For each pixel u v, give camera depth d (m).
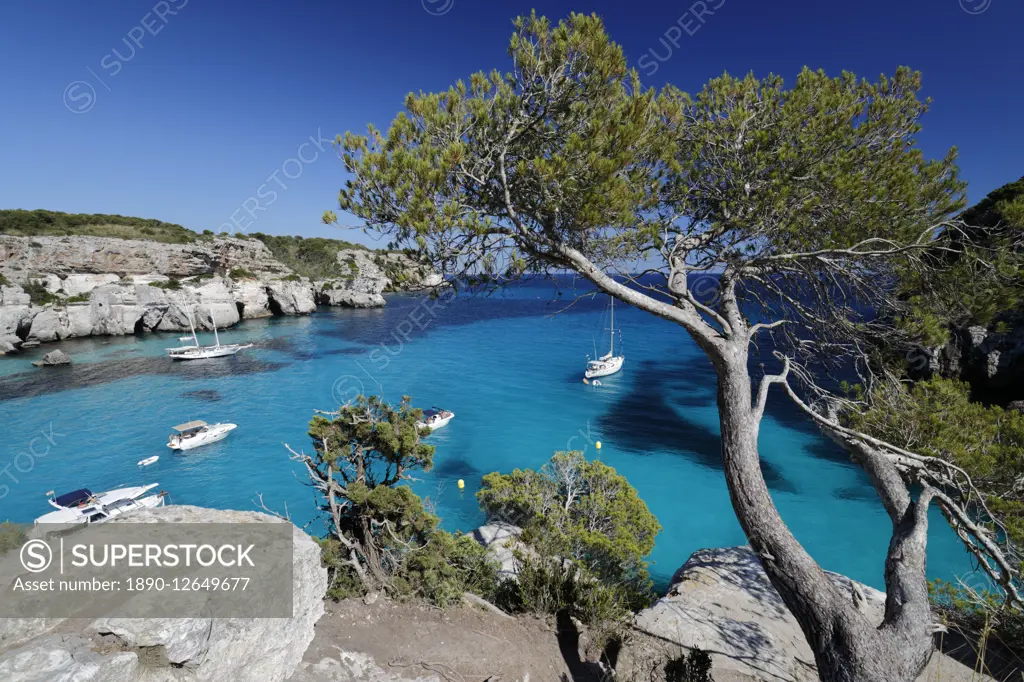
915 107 7.59
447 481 29.59
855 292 7.44
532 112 5.76
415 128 5.90
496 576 11.66
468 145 5.82
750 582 9.41
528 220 6.16
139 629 3.88
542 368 57.00
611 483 20.02
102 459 32.44
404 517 10.08
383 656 7.01
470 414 41.44
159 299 77.44
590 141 5.34
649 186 7.07
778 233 7.00
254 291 94.69
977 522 6.74
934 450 7.06
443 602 8.86
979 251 6.77
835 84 7.89
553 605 9.05
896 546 6.09
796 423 35.31
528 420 39.97
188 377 52.50
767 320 8.16
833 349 7.81
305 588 5.45
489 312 106.31
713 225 7.34
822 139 6.99
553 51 5.44
